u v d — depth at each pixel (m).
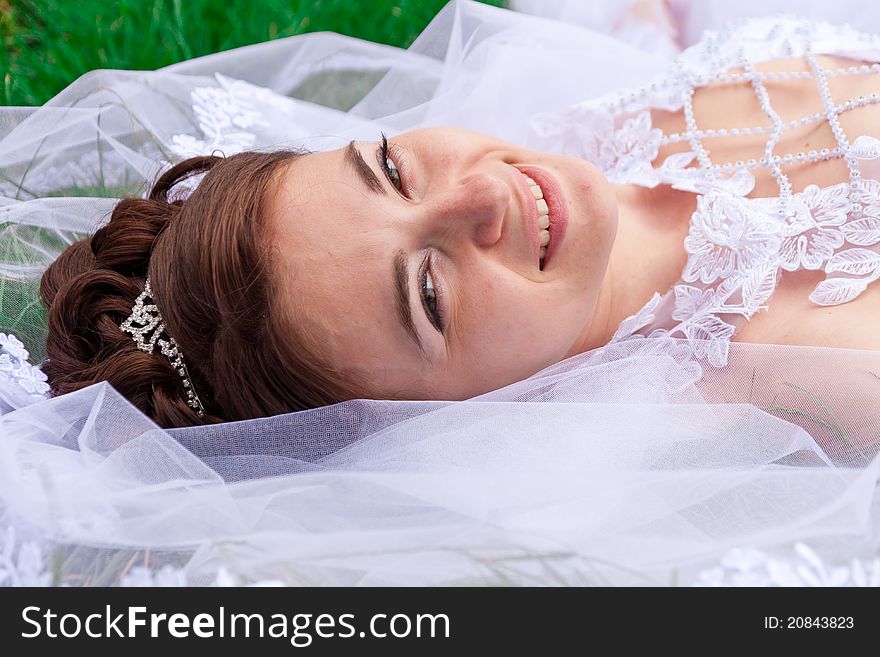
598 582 1.50
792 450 1.70
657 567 1.49
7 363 1.98
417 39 2.82
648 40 2.95
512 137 2.65
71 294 2.01
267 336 1.85
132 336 2.00
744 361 1.87
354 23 3.17
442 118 2.61
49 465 1.70
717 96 2.17
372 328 1.81
